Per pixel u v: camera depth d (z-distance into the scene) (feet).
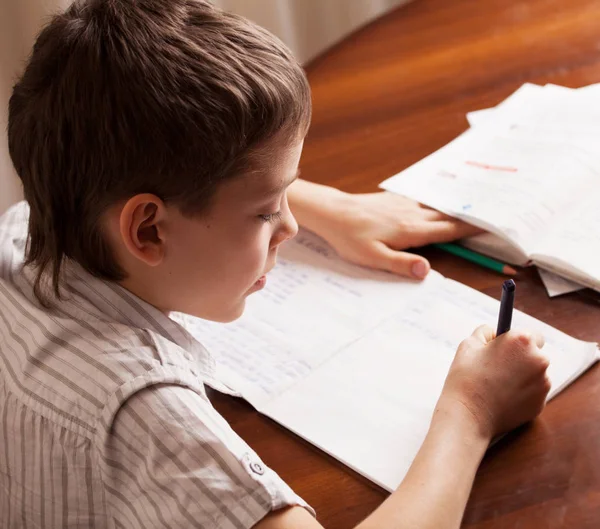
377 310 2.79
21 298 2.46
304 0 6.23
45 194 2.19
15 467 2.39
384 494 2.14
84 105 2.01
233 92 2.00
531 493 2.07
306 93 2.21
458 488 2.02
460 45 4.11
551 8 4.28
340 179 3.42
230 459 1.99
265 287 2.98
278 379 2.54
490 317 2.68
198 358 2.50
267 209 2.21
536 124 3.50
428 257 3.04
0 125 4.98
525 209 3.00
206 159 2.02
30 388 2.28
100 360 2.19
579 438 2.21
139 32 2.06
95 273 2.33
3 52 4.86
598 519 1.99
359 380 2.49
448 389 2.27
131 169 2.03
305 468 2.24
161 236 2.16
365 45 4.24
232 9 5.90
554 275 2.81
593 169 3.17
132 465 2.09
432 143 3.54
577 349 2.49
